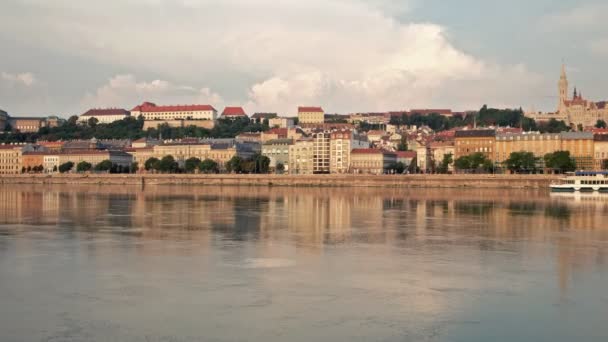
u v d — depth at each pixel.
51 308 88.94
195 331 79.56
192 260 124.06
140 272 112.12
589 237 158.50
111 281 104.88
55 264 119.19
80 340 76.44
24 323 82.38
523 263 121.75
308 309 88.81
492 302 92.69
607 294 97.38
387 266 118.69
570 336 78.50
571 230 173.25
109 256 128.38
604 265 119.69
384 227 181.12
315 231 171.38
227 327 81.06
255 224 188.50
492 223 191.50
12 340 76.31
